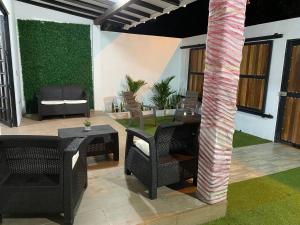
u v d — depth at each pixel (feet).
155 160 7.98
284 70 15.78
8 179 6.89
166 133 8.48
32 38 20.65
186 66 25.72
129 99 20.15
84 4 18.21
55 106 19.53
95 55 22.79
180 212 7.49
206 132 7.77
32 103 21.62
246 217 8.02
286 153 14.26
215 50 7.33
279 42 16.01
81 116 21.21
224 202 8.05
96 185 9.17
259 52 17.44
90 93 23.58
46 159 7.06
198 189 8.27
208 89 7.62
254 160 13.03
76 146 6.84
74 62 22.49
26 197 6.62
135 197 8.32
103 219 7.11
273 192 9.62
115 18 20.80
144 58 24.80
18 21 19.97
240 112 19.25
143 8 16.78
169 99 25.73
